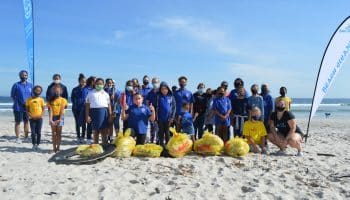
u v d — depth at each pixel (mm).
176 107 10219
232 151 8898
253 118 9594
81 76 11617
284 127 9406
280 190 6309
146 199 5695
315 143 12414
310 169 7824
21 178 6633
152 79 10312
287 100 10117
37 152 9367
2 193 5770
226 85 10422
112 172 7176
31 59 12086
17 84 11328
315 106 11688
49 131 14625
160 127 9672
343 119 31922
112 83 11242
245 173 7387
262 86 10609
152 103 10195
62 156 8305
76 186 6188
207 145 8953
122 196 5797
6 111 39281
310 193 6133
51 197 5656
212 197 5898
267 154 9422
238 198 5883
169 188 6277
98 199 5652
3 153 9125
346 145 12164
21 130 14375
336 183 6754
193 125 10938
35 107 9570
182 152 8805
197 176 7102
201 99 11180
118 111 11164
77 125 11688
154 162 8148
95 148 8281
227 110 9922
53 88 10086
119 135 8852
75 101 11617
